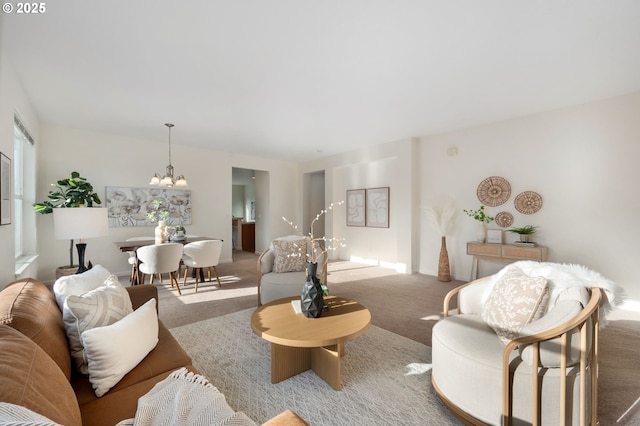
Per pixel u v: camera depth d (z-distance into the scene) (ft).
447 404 5.17
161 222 14.34
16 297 4.21
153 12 6.27
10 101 8.28
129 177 16.70
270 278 10.20
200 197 19.56
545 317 4.54
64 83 9.71
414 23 6.68
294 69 8.82
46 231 14.33
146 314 4.92
